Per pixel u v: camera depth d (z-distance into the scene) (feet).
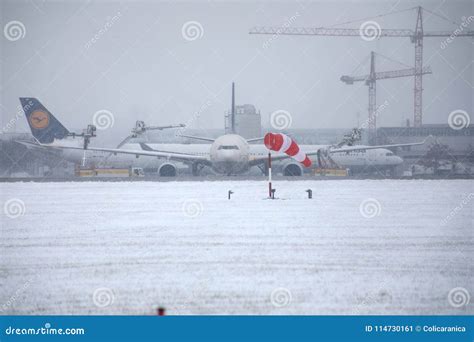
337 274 71.46
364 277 69.92
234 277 70.08
